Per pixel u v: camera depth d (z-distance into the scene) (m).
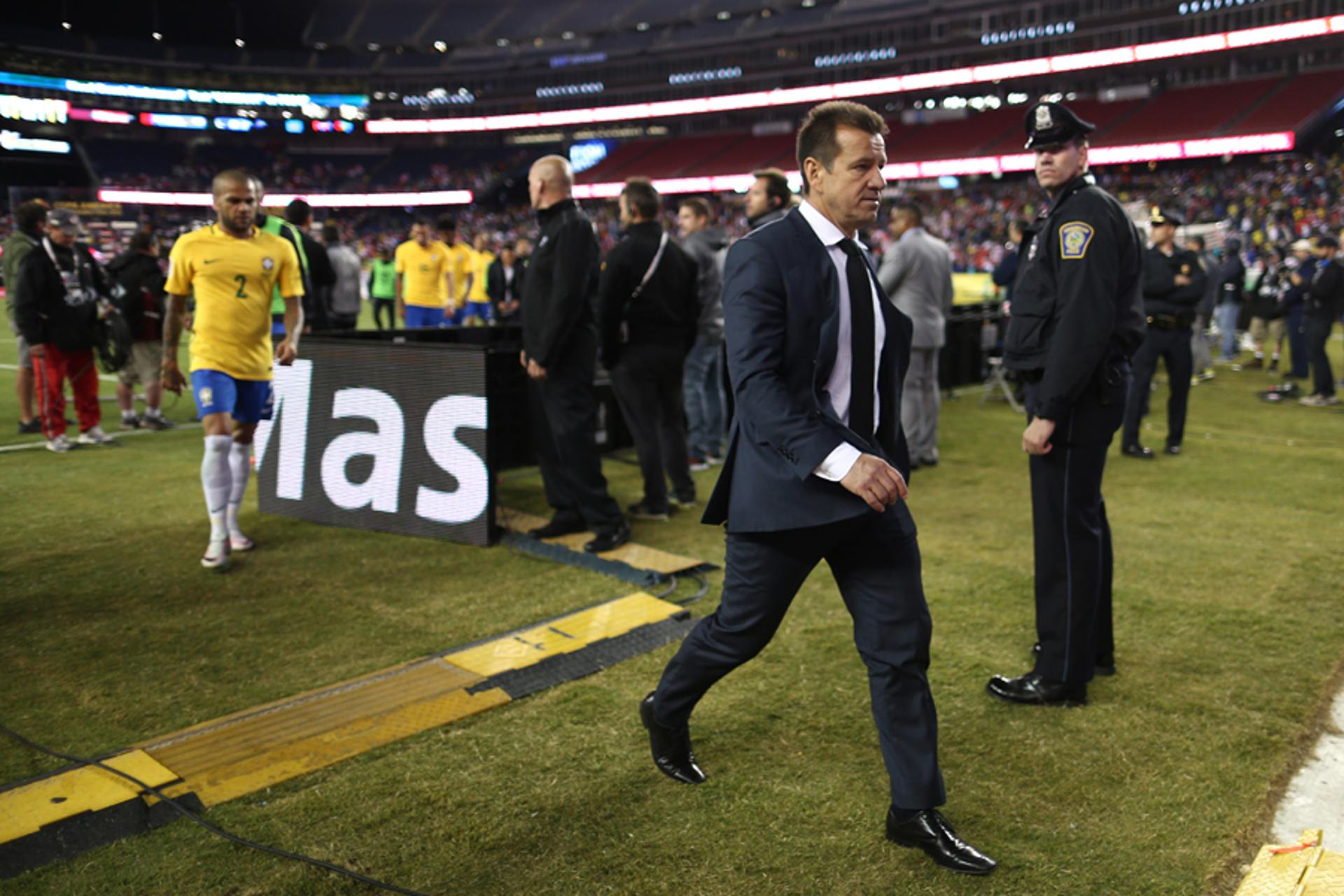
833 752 2.78
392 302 14.33
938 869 2.24
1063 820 2.45
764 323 2.12
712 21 47.34
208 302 4.36
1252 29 34.19
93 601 3.96
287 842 2.32
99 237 34.81
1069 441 2.98
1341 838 2.39
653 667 3.36
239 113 50.91
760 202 5.26
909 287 6.51
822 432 2.03
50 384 6.95
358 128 53.19
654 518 5.44
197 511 5.42
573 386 4.68
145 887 2.15
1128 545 4.92
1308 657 3.49
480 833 2.37
